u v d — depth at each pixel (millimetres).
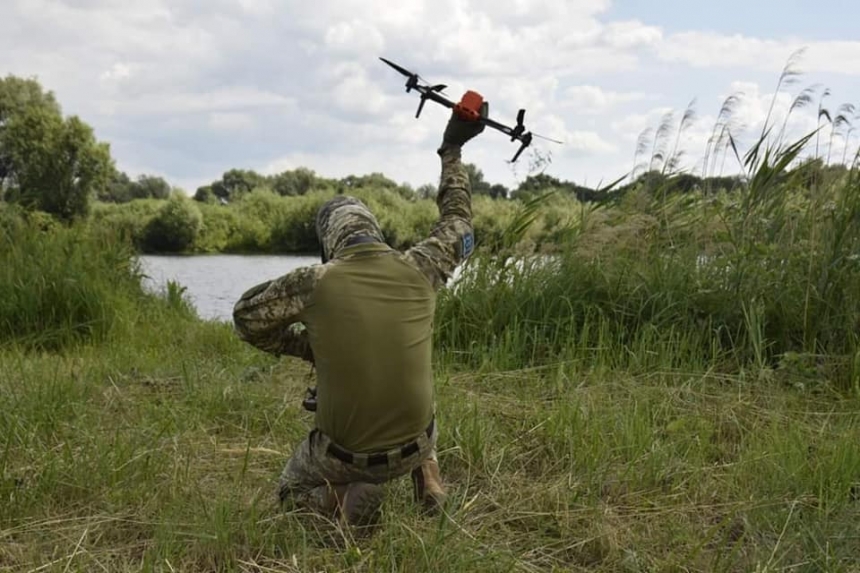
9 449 4527
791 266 6918
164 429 4707
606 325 6766
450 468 4590
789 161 7273
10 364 6754
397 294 3574
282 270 22391
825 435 5133
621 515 4027
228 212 33875
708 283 7035
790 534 3752
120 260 10367
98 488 4152
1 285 8633
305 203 34156
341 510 3648
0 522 3822
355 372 3504
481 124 3787
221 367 6781
